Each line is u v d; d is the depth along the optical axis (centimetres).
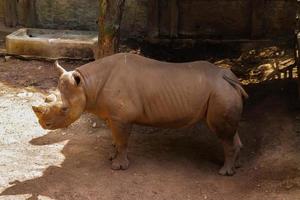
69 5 1031
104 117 543
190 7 997
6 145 586
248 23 991
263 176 521
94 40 897
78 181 508
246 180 520
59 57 892
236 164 542
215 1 989
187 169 540
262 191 494
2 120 654
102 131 632
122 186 502
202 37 1008
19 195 480
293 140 577
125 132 529
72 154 568
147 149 582
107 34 662
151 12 998
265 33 988
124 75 523
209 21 1002
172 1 986
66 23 1044
